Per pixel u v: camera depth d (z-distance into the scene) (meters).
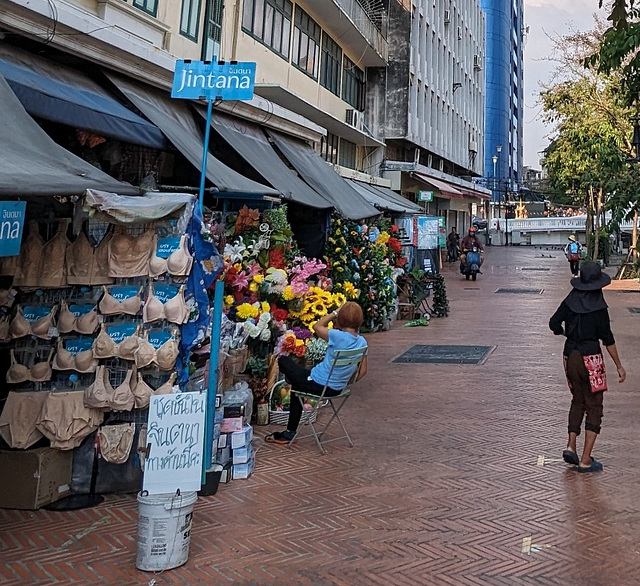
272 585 3.84
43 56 7.39
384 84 27.67
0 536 4.38
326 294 8.61
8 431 4.89
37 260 5.06
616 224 28.55
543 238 64.38
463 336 13.79
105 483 5.16
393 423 7.42
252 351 7.48
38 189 4.27
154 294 5.08
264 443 6.60
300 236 11.80
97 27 7.48
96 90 7.77
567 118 27.44
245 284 7.43
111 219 4.77
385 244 15.31
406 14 27.75
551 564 4.15
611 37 8.90
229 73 5.94
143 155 8.91
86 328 5.02
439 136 35.62
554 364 10.88
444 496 5.29
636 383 9.48
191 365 5.42
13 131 5.12
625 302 19.86
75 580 3.82
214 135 9.72
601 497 5.30
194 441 4.25
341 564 4.12
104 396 4.97
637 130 18.83
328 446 6.56
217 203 9.27
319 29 20.34
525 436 6.98
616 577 4.00
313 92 19.98
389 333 14.18
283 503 5.09
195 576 3.92
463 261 27.66
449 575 4.00
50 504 4.92
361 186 21.72
